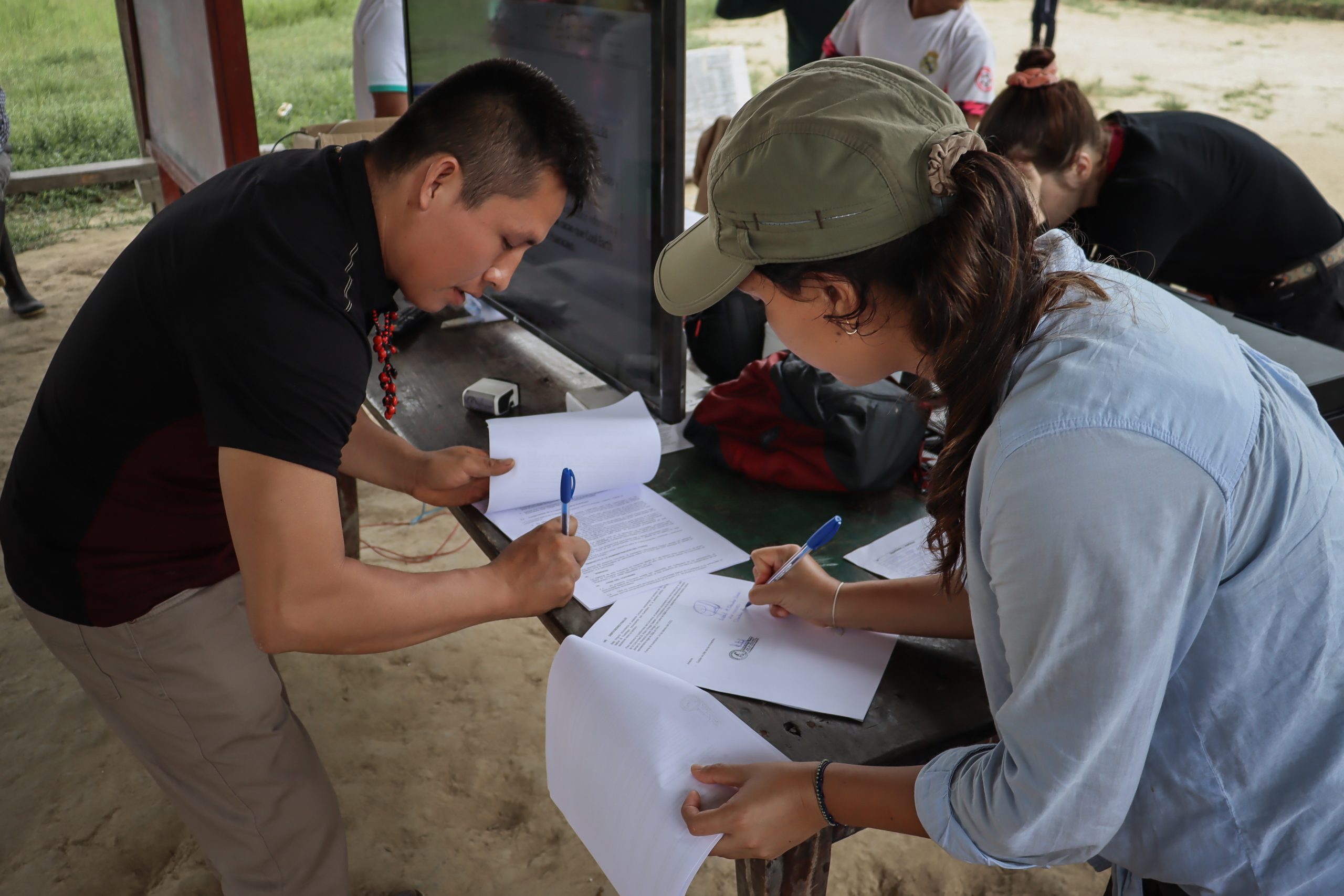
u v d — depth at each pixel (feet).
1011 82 6.51
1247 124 21.95
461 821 6.27
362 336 3.41
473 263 3.59
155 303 3.38
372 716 7.09
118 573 3.90
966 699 3.44
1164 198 6.59
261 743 4.39
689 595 4.01
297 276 3.20
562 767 3.45
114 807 6.35
